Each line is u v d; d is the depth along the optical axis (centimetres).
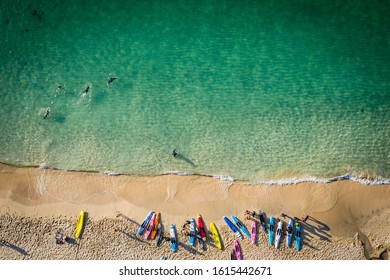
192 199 2456
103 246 2395
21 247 2391
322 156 2553
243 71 2694
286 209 2445
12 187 2461
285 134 2592
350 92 2659
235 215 2438
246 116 2623
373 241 2395
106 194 2466
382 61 2703
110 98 2650
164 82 2677
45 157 2545
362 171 2520
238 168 2531
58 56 2716
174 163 2538
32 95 2652
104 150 2562
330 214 2433
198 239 2403
